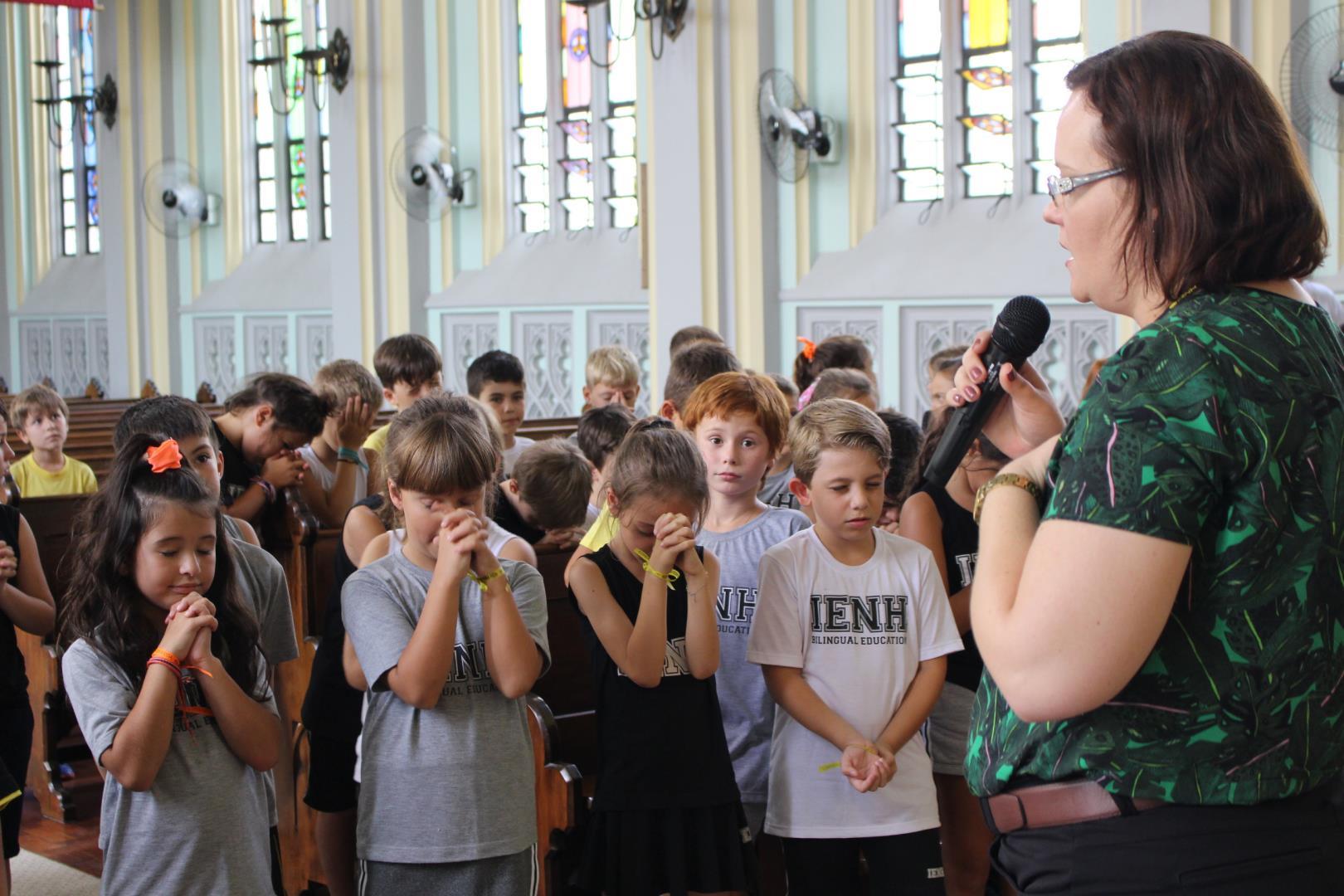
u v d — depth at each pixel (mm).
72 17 15797
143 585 2301
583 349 10578
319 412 3953
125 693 2291
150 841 2256
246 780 2365
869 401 4297
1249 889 1310
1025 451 1757
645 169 9719
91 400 10219
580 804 2654
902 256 8758
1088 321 7965
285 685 3357
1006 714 1474
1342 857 1349
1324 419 1303
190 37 13914
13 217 16828
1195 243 1325
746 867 2582
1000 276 8281
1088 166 1388
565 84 10961
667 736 2527
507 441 4918
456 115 11531
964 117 8617
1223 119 1315
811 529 2725
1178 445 1257
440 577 2305
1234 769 1307
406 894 2400
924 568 2666
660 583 2471
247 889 2326
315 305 12695
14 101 16688
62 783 4422
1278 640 1292
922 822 2580
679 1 9117
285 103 12781
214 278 14094
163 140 14070
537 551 3354
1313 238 1351
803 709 2551
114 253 14594
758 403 2908
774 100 8922
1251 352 1288
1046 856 1400
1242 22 6875
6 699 3109
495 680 2381
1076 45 8180
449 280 11664
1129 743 1329
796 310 9172
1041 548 1306
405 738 2420
